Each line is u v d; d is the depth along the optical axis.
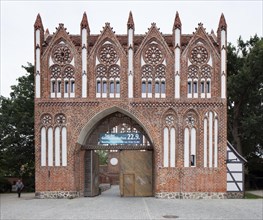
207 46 30.55
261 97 42.38
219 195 29.66
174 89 30.31
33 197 33.31
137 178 32.06
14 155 43.00
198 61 30.52
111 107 30.34
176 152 29.97
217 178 29.78
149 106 30.30
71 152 30.17
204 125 30.06
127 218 19.20
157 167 29.89
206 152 29.91
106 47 30.88
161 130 30.12
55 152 30.27
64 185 30.06
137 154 32.25
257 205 25.11
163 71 30.56
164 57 30.62
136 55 30.64
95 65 30.72
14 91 44.88
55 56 30.83
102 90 30.56
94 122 31.41
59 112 30.38
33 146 43.41
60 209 23.09
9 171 46.81
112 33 30.89
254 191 39.69
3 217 19.89
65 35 30.88
